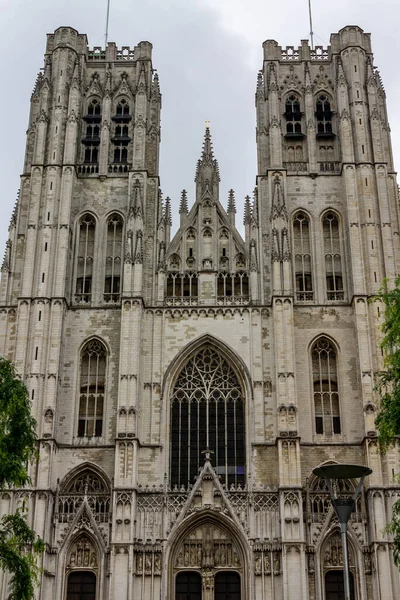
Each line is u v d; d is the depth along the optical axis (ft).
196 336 287.07
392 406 202.90
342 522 161.17
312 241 303.68
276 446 266.98
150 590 248.93
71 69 330.75
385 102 328.70
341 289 298.56
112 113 330.13
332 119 327.67
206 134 325.42
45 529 254.47
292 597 243.40
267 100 326.65
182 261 302.86
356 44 329.11
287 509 254.27
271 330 287.48
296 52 341.82
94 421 280.51
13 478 190.70
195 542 257.75
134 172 309.42
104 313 293.23
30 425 203.00
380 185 304.09
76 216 309.63
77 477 270.67
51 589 251.80
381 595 244.83
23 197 314.96
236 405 280.92
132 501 256.93
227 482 270.05
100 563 254.68
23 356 278.67
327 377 285.43
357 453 271.08
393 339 212.64
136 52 339.77
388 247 293.84
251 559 250.98
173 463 273.33
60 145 313.32
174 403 281.74
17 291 298.15
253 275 295.28
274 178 307.99
